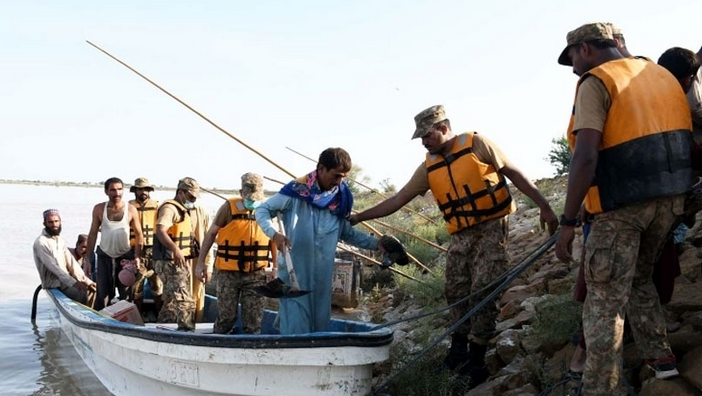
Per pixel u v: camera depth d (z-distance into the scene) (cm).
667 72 382
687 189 364
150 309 985
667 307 476
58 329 1030
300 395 487
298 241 501
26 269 1778
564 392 450
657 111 360
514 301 666
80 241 1160
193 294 821
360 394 496
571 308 518
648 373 418
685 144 367
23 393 746
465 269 555
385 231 1559
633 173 356
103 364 719
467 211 536
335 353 477
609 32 391
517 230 1067
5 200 6359
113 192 895
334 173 497
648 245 383
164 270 739
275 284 499
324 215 512
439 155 549
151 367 575
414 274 1097
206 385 521
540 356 513
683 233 572
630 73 366
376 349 491
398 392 539
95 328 677
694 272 520
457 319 563
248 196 651
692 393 381
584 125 359
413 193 574
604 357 364
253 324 662
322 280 510
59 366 853
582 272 432
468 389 532
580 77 371
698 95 454
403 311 940
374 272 1231
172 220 742
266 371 492
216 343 503
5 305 1305
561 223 372
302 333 504
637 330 404
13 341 998
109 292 932
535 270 784
